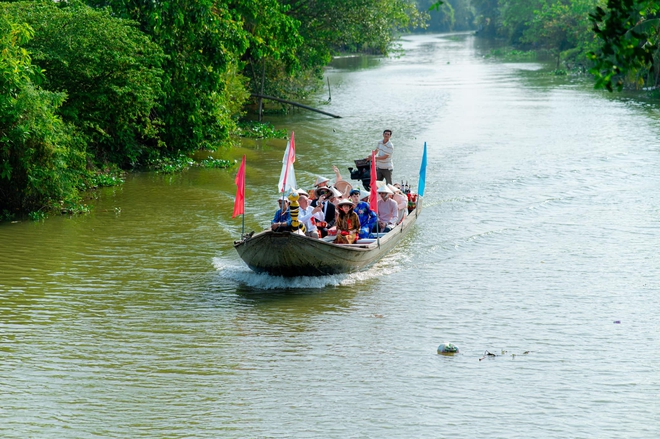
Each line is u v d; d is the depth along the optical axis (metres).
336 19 54.72
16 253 21.08
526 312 17.31
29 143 24.30
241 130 43.03
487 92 65.75
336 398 13.20
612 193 28.41
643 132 42.25
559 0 132.75
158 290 18.61
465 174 32.12
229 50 34.66
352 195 21.72
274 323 16.67
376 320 16.89
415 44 176.62
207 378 13.94
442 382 13.82
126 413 12.59
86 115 28.98
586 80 75.38
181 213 25.69
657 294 18.33
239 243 18.92
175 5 31.19
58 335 15.72
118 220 24.73
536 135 41.94
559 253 21.62
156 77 29.77
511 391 13.45
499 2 190.12
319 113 53.91
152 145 34.31
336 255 18.91
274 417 12.49
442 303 17.95
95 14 28.31
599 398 13.19
